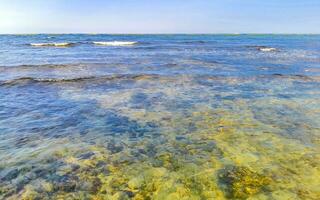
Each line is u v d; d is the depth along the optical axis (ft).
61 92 41.06
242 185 16.67
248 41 251.39
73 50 118.62
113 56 94.43
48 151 21.42
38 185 16.78
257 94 41.16
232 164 19.42
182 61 81.25
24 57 88.02
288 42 231.50
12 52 105.50
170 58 89.66
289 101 37.19
